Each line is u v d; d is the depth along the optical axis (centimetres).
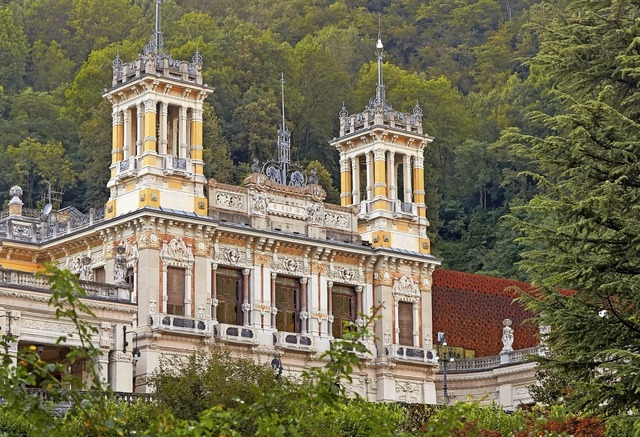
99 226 16275
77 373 13925
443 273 19900
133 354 15388
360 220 18475
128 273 16012
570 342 9656
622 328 9594
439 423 6309
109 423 5981
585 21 10356
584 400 9488
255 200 17125
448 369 18962
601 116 9612
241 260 16812
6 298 13450
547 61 10325
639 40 9794
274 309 16975
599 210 9400
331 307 17612
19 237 17075
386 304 17975
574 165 9800
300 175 17975
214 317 16325
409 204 18712
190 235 16275
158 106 16475
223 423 6125
